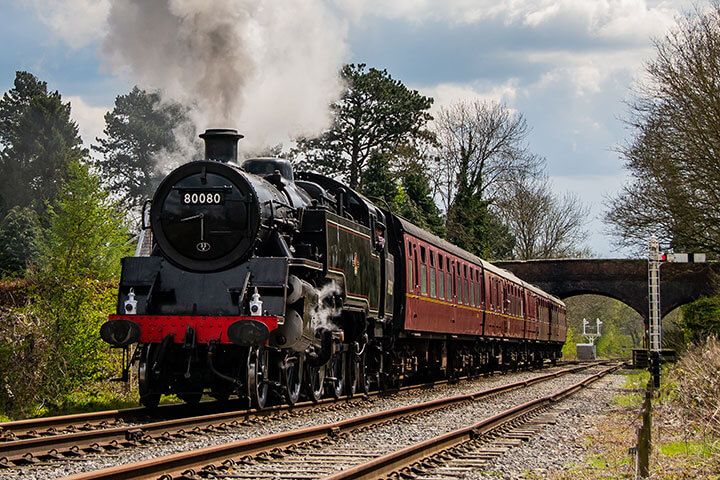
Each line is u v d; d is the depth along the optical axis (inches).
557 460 387.9
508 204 2496.3
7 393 560.7
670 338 1533.0
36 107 2427.4
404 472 326.3
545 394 815.7
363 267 654.5
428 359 932.0
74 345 604.1
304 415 526.9
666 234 1206.3
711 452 404.8
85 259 661.9
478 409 631.8
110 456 352.2
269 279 504.7
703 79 1066.7
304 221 571.5
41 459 341.1
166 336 487.2
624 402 745.6
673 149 1135.0
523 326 1412.4
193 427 431.2
